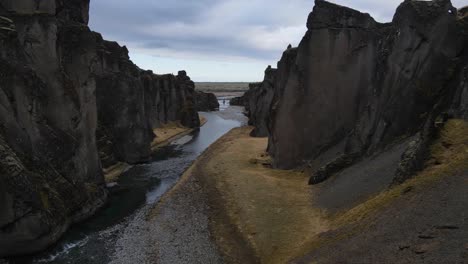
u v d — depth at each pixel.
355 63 61.28
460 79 42.38
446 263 22.22
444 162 33.31
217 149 87.69
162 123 127.38
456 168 31.02
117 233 44.28
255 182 57.28
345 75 61.59
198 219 47.25
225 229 43.41
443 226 25.62
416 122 46.47
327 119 62.41
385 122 48.94
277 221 42.44
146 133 84.75
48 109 46.47
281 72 71.50
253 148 85.62
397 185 35.78
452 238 24.11
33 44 45.12
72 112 49.38
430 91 46.25
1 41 40.81
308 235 37.59
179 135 121.19
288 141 65.12
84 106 53.78
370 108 51.88
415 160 35.44
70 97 49.16
